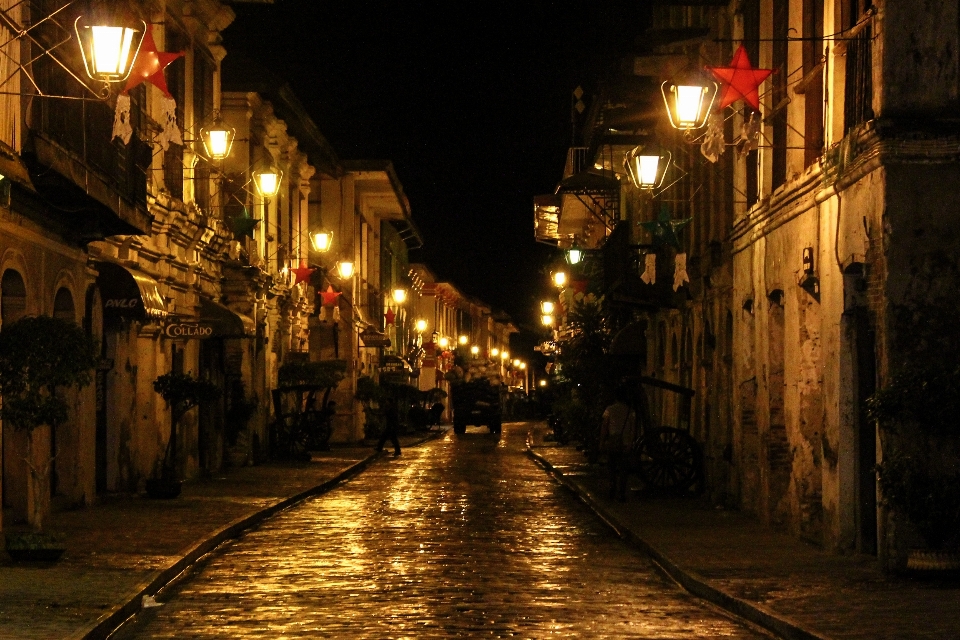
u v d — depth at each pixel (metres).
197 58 31.23
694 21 28.72
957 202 14.27
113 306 22.95
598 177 39.06
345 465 37.94
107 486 24.30
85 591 13.21
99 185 19.06
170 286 28.36
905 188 14.28
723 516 22.02
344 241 56.31
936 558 13.79
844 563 15.50
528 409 106.94
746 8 23.02
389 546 18.80
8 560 15.49
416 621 12.34
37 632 10.90
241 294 34.56
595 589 14.57
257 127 37.84
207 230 31.08
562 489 30.69
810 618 11.57
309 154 49.53
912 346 14.26
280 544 19.02
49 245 19.56
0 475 17.53
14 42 16.67
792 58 19.02
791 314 18.80
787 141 19.48
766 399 20.50
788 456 19.97
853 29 15.46
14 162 16.09
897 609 12.06
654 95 31.47
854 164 15.18
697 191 26.44
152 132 25.83
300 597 13.91
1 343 15.50
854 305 16.02
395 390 64.62
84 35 14.10
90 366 15.99
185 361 29.92
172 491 25.00
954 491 13.53
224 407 35.09
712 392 25.25
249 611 12.98
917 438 14.07
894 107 14.20
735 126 23.02
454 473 36.88
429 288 98.06
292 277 43.31
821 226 17.00
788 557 16.23
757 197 21.84
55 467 21.66
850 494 16.17
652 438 26.50
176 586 14.74
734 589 13.48
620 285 30.55
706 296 26.50
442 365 100.44
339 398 55.31
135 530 19.05
